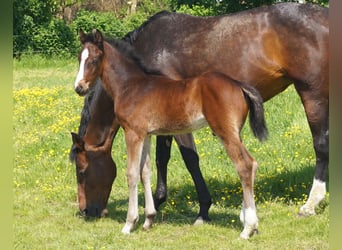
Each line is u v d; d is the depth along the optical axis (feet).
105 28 82.28
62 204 22.67
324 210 19.97
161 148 21.04
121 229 19.21
